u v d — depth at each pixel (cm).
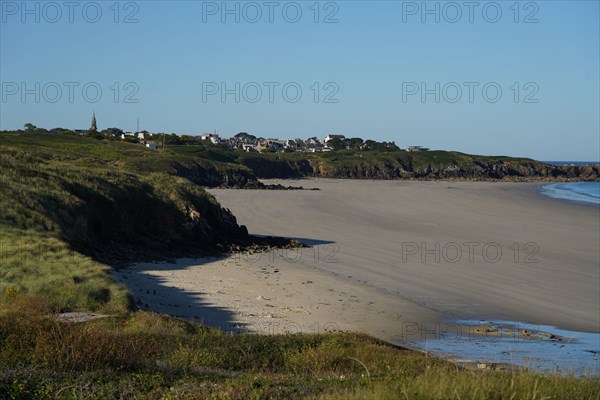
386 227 5062
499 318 2317
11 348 1070
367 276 3033
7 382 894
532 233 4816
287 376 1123
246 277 2912
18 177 3406
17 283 2020
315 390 947
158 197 3956
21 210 2955
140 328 1583
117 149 10988
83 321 1631
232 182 11056
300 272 3100
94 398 878
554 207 7319
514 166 19312
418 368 1295
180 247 3678
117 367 1051
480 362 1675
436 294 2677
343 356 1398
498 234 4716
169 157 10806
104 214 3516
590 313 2436
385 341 1783
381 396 829
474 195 9219
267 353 1412
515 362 1719
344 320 2195
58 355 1033
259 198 7869
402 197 8456
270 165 15988
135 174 4441
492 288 2828
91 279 2197
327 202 7425
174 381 1002
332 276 3012
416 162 18512
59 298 1897
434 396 816
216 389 955
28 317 1234
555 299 2648
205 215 4103
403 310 2383
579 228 5219
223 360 1330
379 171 17450
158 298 2344
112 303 1939
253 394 916
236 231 4191
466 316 2328
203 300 2389
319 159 17450
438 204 7412
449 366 1339
